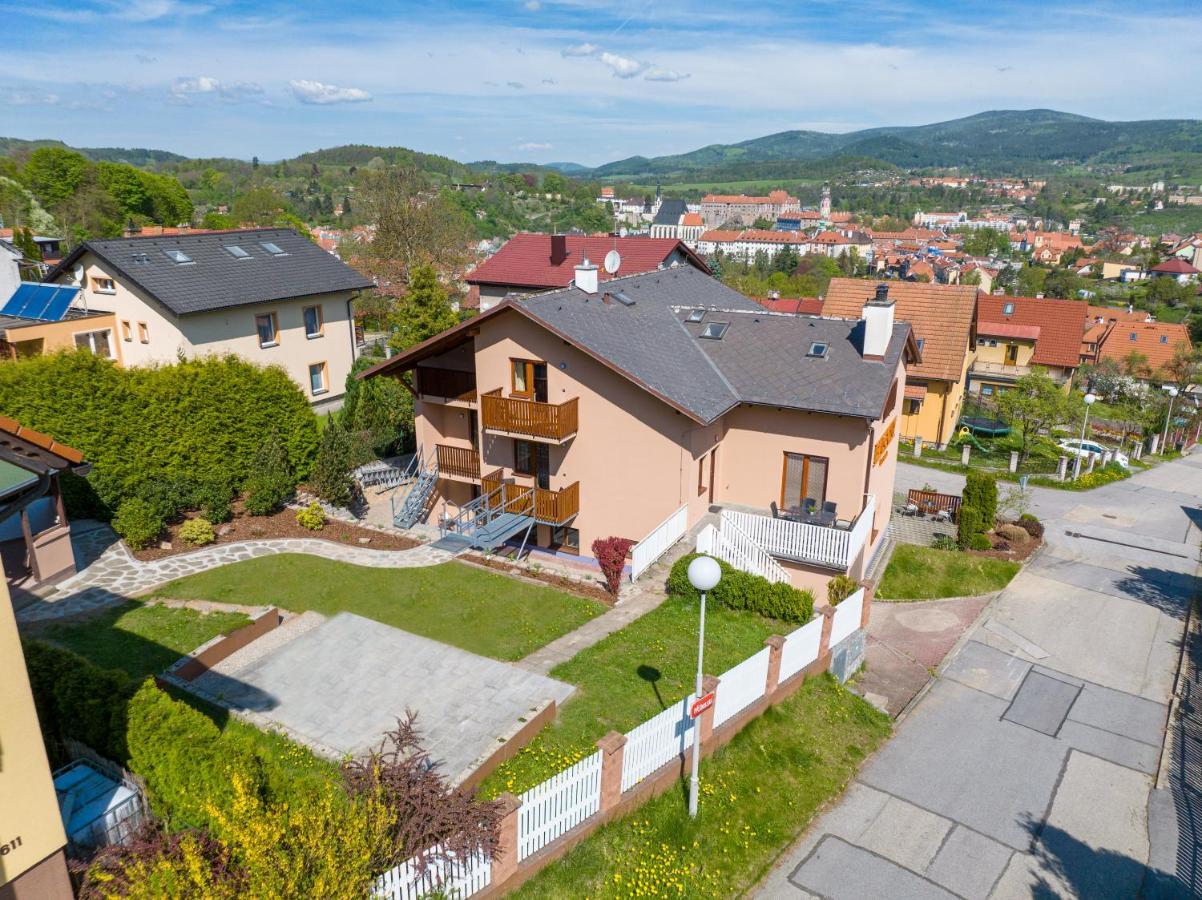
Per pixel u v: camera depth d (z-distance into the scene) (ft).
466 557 70.95
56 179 403.75
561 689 48.96
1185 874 43.70
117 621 56.39
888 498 90.12
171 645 53.36
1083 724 58.03
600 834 39.34
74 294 110.22
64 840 31.30
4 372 67.36
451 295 189.26
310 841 28.25
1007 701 60.75
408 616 59.67
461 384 77.56
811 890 40.60
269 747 42.52
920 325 137.90
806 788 47.67
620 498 71.67
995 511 91.20
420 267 138.51
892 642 69.46
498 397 71.26
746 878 40.73
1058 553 91.09
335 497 80.23
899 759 52.34
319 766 41.04
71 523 71.82
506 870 34.47
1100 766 53.06
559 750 43.14
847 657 61.11
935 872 42.65
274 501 77.87
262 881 26.61
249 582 63.93
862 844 44.21
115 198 407.23
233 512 77.71
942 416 136.36
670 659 54.03
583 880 36.99
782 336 79.66
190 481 75.82
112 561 65.87
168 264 108.78
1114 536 97.25
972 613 75.31
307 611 59.88
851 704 56.80
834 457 72.33
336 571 66.69
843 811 46.75
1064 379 173.17
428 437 82.99
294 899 26.76
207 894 26.55
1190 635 72.23
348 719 45.80
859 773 50.42
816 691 56.44
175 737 35.65
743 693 49.21
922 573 82.69
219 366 79.10
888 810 47.19
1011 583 81.97
